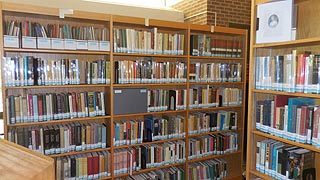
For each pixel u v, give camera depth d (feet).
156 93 10.10
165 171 10.60
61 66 8.48
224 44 11.50
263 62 6.52
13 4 7.48
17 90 8.64
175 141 10.90
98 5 12.21
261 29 6.40
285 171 6.04
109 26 8.96
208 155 11.45
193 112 11.50
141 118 10.65
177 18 14.43
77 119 8.80
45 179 1.85
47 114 8.39
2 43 7.52
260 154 6.74
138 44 9.61
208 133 11.37
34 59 8.05
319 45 6.07
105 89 9.61
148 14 13.52
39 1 10.74
